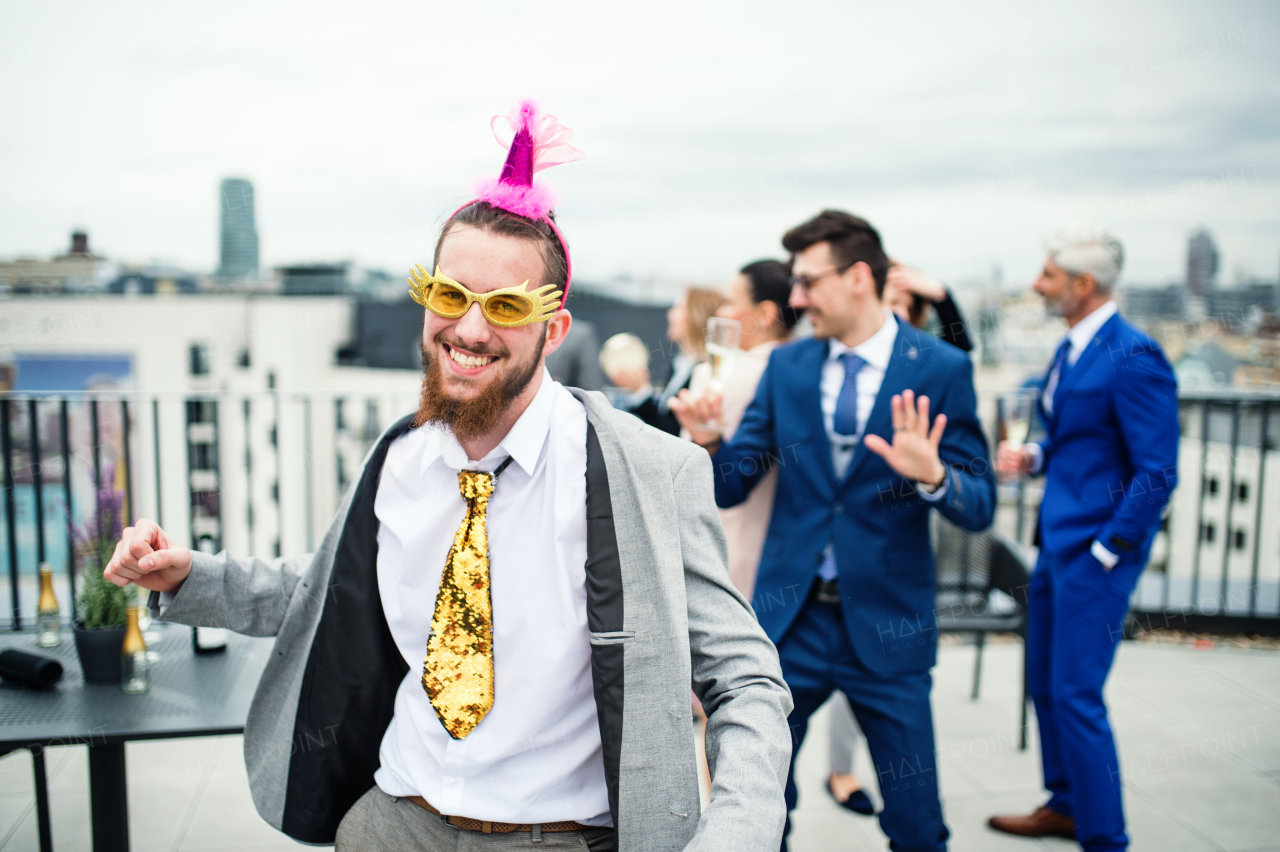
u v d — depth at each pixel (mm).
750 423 2133
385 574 1073
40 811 1603
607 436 1006
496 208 958
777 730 917
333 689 1097
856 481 1877
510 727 994
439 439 1021
